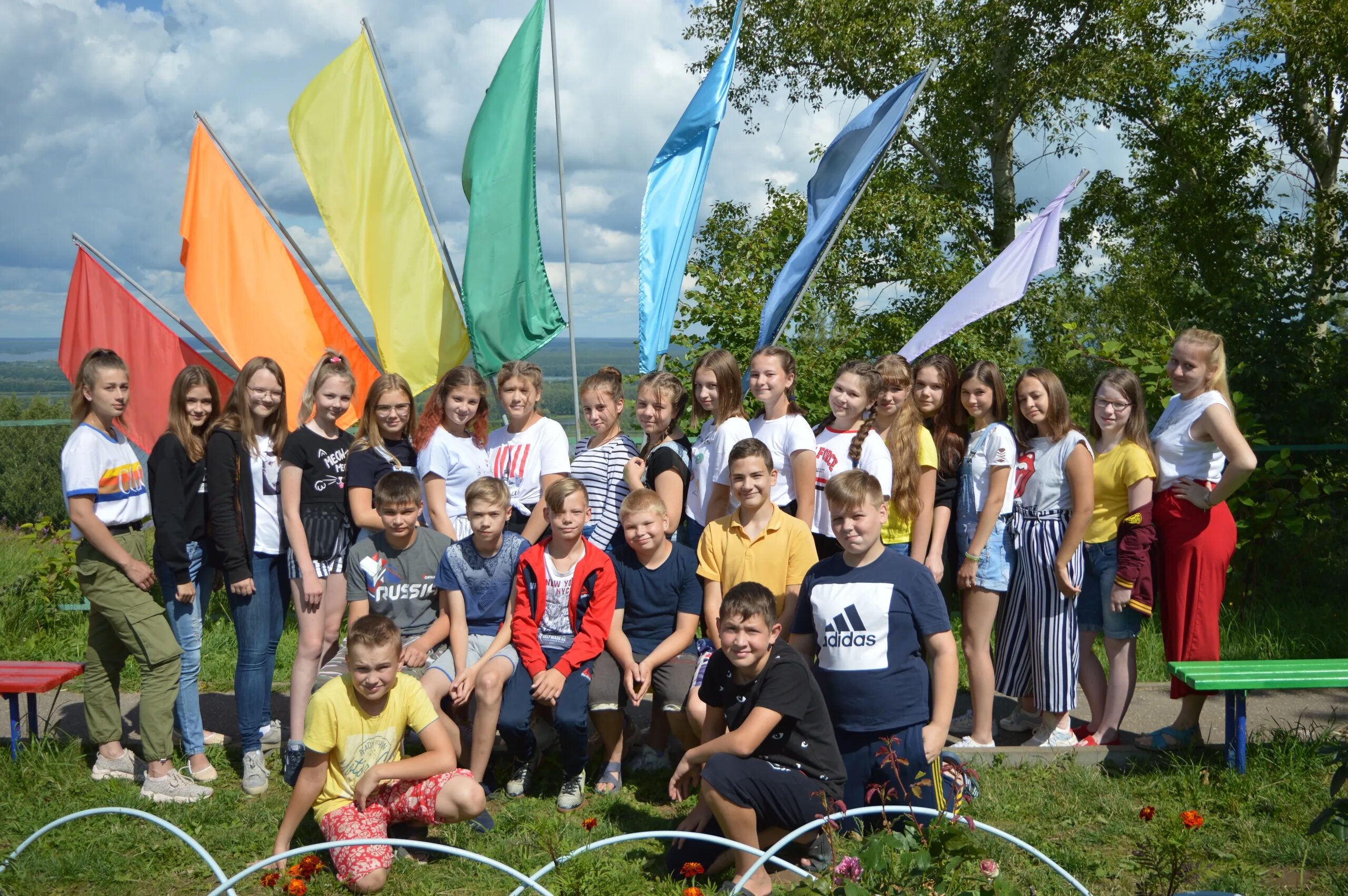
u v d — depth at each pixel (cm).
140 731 452
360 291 675
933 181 1639
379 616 378
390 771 373
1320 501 763
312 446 471
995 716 534
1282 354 779
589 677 437
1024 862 358
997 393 470
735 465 432
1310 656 621
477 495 449
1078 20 1554
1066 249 1673
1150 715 533
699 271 825
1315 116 1434
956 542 491
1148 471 451
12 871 356
